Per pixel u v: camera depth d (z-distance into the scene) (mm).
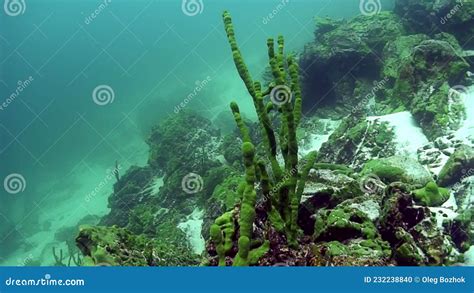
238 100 26609
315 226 4918
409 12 16891
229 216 4754
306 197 5285
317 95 17500
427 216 5098
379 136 11109
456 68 11750
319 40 18438
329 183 5879
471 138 9492
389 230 4902
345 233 4578
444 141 9852
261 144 14609
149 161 19438
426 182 7594
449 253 5051
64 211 25312
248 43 36594
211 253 4883
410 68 12375
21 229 24484
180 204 14727
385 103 13922
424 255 4738
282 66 4484
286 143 4488
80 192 26672
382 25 17078
